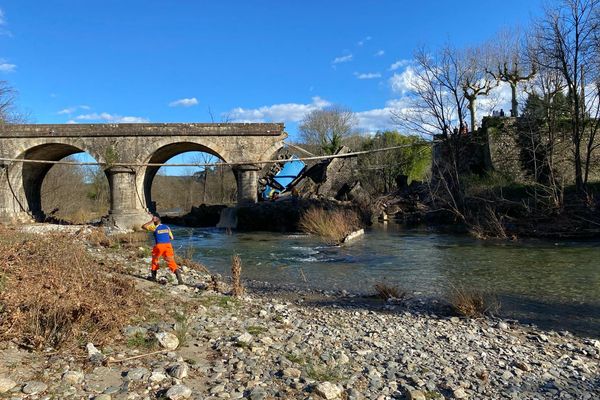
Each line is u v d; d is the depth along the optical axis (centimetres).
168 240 1218
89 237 1944
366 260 1955
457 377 650
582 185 2745
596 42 2638
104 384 524
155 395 505
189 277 1394
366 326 944
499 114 3709
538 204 2784
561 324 1002
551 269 1609
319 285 1476
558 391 617
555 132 3098
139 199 3825
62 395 488
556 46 2720
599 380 668
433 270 1684
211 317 880
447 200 3422
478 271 1627
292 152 5459
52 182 5425
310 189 4188
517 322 1014
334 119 8138
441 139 3544
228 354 661
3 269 863
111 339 658
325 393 527
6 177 3694
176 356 630
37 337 604
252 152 3712
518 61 3897
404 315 1077
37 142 3709
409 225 3547
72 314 676
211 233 3347
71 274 909
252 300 1127
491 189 3038
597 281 1405
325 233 2834
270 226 3447
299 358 671
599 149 3133
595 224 2395
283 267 1823
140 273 1302
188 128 3703
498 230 2580
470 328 963
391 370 653
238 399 512
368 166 5056
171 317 828
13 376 516
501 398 582
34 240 1175
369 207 3872
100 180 6481
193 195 7819
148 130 3681
